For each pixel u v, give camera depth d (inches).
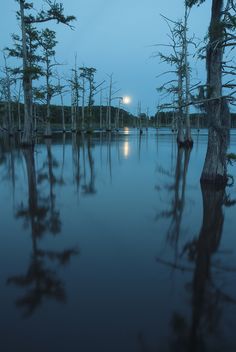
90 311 158.2
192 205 361.7
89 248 238.5
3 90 1914.4
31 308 160.9
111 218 314.0
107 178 541.6
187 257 223.3
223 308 161.6
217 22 373.1
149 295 173.0
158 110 443.8
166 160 805.9
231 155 470.9
